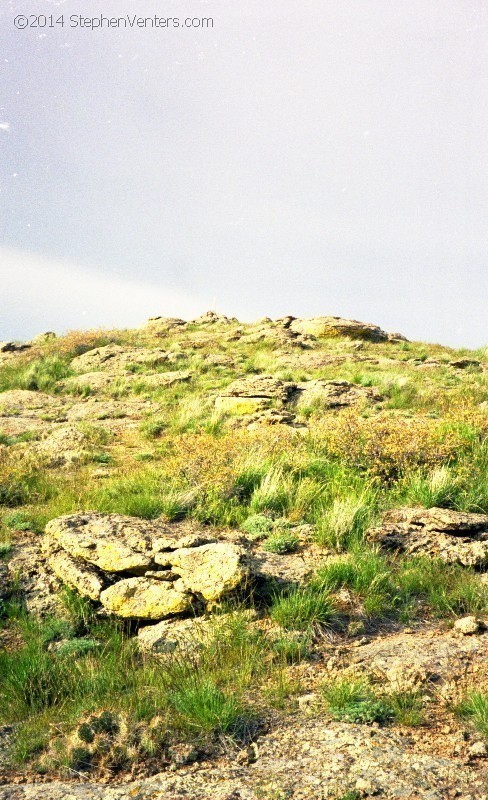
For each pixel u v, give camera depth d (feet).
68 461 43.37
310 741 13.97
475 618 19.36
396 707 14.90
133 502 31.24
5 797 12.74
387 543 25.71
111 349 88.69
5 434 53.06
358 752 13.37
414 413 53.21
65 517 26.48
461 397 56.80
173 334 109.29
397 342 106.42
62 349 92.84
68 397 70.64
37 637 20.81
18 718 16.47
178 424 53.52
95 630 21.44
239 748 13.99
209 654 18.07
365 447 36.01
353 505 28.53
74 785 13.14
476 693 15.01
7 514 32.14
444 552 24.59
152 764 13.66
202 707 14.97
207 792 12.44
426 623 20.02
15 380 77.25
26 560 25.80
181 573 21.58
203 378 74.49
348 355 85.92
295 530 27.86
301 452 38.32
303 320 112.27
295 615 19.72
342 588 21.74
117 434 53.16
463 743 13.56
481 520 26.53
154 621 21.56
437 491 30.01
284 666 17.43
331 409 56.03
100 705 15.80
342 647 18.48
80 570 23.36
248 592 21.08
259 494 31.89
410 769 12.69
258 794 12.27
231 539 26.84
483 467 33.81
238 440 39.70
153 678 17.13
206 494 32.42
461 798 11.78
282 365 80.79
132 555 22.81
